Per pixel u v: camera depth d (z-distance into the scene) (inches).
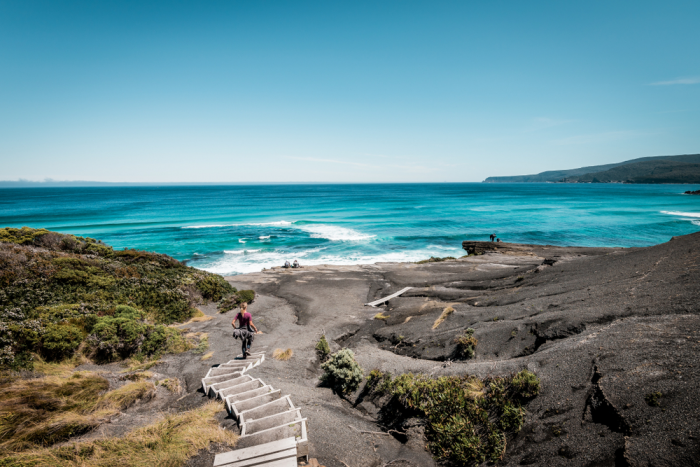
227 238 1850.4
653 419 156.9
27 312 410.3
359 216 2849.4
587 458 158.2
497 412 211.2
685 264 367.9
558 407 196.2
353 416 262.7
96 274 581.3
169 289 629.0
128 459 183.6
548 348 282.2
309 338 504.1
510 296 488.1
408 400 244.2
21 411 221.1
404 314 553.6
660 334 223.1
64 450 187.8
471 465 188.2
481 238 1840.6
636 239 1763.0
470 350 336.2
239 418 229.5
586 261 594.6
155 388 296.5
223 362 393.1
